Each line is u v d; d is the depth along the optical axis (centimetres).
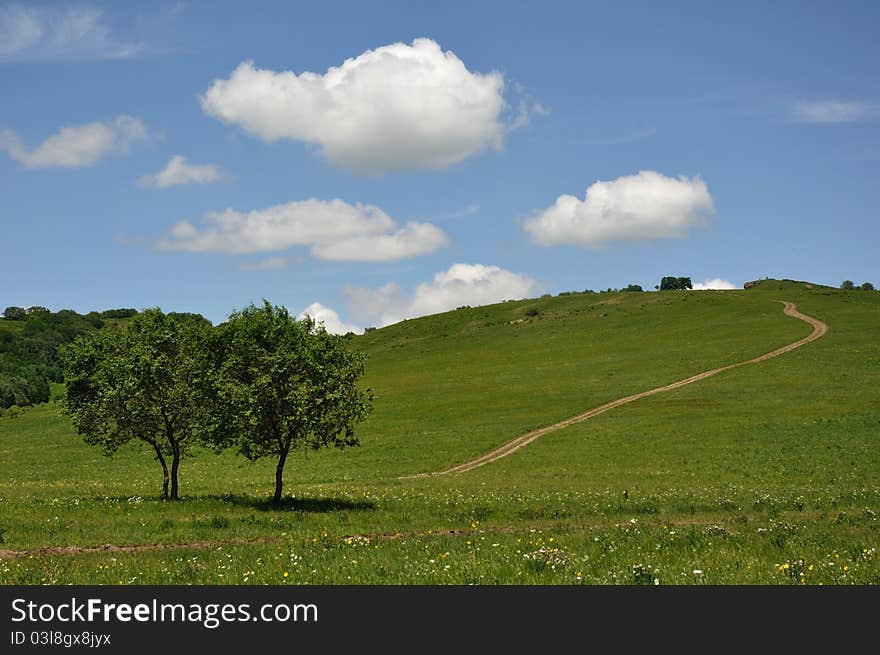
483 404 7938
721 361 8856
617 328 12412
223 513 2812
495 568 1587
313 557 1800
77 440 7500
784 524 2256
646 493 3588
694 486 3969
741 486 3906
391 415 7812
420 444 6256
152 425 3431
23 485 4547
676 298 14362
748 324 11181
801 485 3894
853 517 2462
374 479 4906
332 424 3167
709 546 1814
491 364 10812
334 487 4328
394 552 1852
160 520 2575
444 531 2412
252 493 3884
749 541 1877
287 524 2486
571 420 6819
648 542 1920
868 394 6694
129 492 3919
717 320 11900
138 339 3525
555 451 5622
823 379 7425
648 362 9394
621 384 8275
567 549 1823
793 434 5494
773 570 1524
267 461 6025
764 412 6331
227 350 3294
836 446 5031
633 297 15175
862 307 11925
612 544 1883
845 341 9244
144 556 1902
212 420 3184
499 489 3950
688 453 5191
